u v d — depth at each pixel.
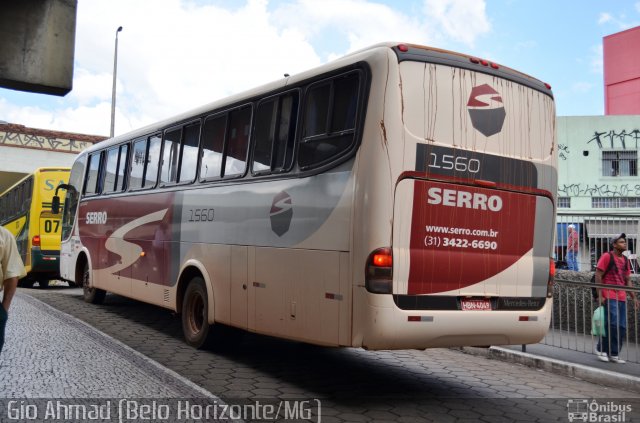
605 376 7.16
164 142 9.73
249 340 9.33
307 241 6.17
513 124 6.40
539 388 6.91
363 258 5.48
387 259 5.43
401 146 5.58
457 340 5.87
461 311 5.84
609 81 39.22
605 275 8.30
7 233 4.69
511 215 6.28
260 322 6.80
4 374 6.45
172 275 8.94
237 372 7.02
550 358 8.02
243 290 7.16
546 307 6.55
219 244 7.73
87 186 13.15
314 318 5.99
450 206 5.82
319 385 6.55
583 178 31.78
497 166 6.20
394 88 5.62
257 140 7.28
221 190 7.83
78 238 13.34
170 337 9.19
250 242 7.09
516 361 8.38
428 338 5.64
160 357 7.67
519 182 6.37
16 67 6.16
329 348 8.93
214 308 7.76
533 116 6.60
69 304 12.69
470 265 5.93
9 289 4.64
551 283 6.62
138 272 10.16
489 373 7.68
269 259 6.71
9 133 30.03
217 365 7.33
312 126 6.36
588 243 10.66
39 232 17.88
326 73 6.30
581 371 7.46
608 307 7.89
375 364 7.91
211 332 7.96
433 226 5.71
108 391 5.91
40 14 6.29
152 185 9.94
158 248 9.45
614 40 39.06
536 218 6.51
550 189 6.67
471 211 5.96
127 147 11.20
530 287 6.40
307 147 6.38
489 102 6.23
